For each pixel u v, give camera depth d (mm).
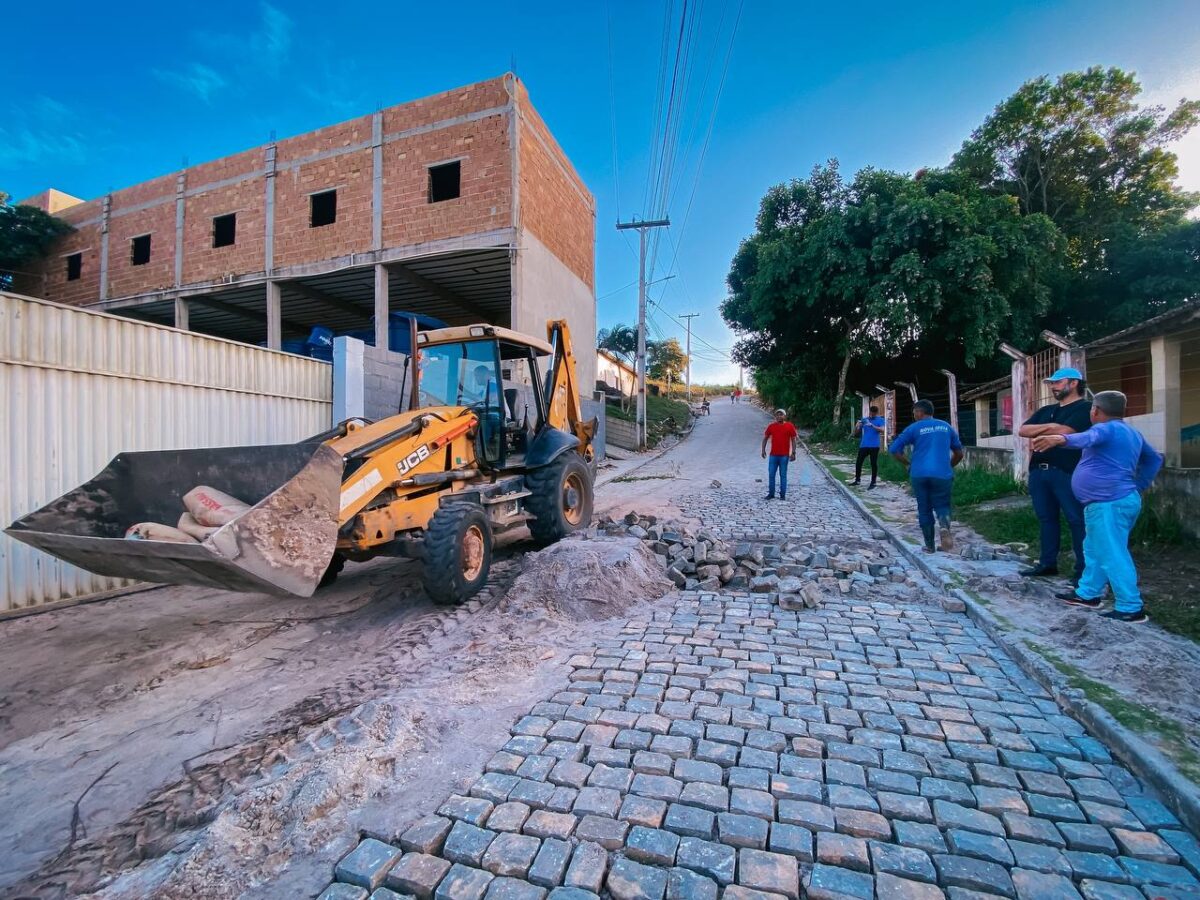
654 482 15500
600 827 2320
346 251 17719
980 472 11156
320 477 4039
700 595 5438
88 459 6344
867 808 2400
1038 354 9266
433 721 3168
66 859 2410
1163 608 4211
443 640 4566
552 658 4023
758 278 23859
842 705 3256
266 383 8391
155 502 4707
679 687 3521
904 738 2912
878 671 3697
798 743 2869
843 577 5812
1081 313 24250
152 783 2924
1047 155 25438
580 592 5012
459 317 23672
